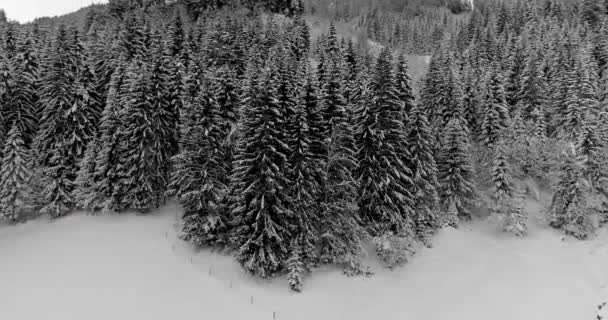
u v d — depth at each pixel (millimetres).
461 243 32875
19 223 33281
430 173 33219
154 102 34250
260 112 25781
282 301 24016
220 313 22234
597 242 32031
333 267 27938
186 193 27734
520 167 41250
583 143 35250
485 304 24812
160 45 44469
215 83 34875
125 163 33094
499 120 42031
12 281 24203
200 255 28156
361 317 23266
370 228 30297
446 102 42969
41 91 36688
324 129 29250
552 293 25734
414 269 29016
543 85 48688
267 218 25328
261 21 94125
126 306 21891
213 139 28719
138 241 29391
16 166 31766
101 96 39500
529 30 78250
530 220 36375
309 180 27031
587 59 51250
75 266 25781
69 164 34469
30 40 40406
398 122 30672
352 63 55156
